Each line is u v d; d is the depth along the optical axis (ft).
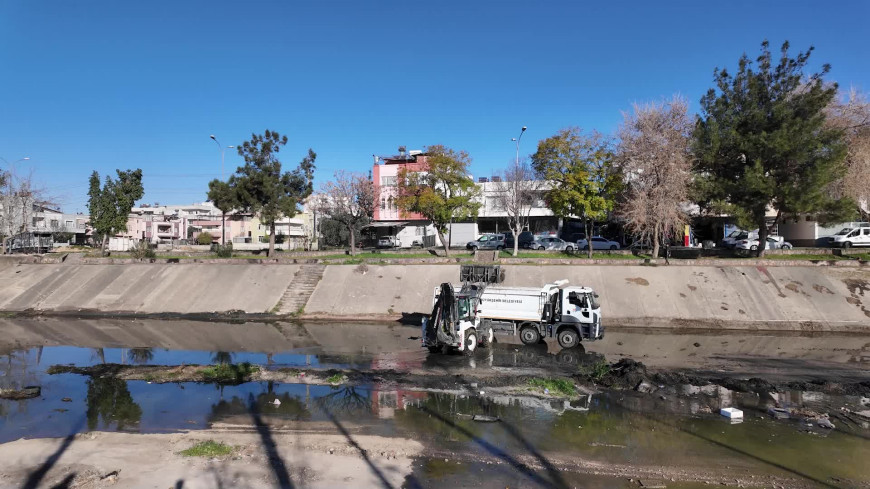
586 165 126.93
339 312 109.19
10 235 179.11
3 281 130.62
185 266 131.95
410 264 125.08
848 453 38.09
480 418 45.60
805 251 122.93
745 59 113.70
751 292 103.35
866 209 124.77
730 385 55.98
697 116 119.44
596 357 71.67
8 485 31.14
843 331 92.27
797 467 35.73
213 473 33.40
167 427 43.88
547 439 40.83
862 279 104.06
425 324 73.46
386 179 219.61
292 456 36.73
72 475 32.53
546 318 78.38
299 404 50.31
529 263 121.70
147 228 299.58
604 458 37.17
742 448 39.01
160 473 33.19
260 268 129.08
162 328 98.43
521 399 51.93
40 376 61.57
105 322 105.81
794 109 108.06
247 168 139.64
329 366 66.33
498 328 81.00
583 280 112.27
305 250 164.45
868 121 121.19
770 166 109.29
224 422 45.14
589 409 48.55
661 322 97.96
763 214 113.70
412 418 46.06
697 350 77.20
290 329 96.78
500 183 187.42
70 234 256.32
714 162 114.32
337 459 36.29
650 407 49.03
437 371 63.05
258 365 64.69
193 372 61.05
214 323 103.96
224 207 140.36
